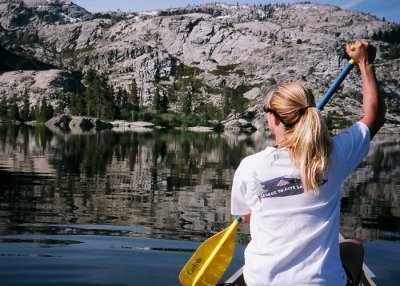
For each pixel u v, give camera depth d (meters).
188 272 3.38
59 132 58.38
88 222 9.56
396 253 7.90
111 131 68.94
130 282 6.03
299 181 2.51
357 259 3.07
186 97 140.25
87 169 19.47
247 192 2.63
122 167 20.78
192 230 9.15
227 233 3.25
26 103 115.62
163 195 13.55
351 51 2.96
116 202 12.12
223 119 134.12
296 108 2.58
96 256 7.10
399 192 15.20
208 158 27.09
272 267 2.47
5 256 6.96
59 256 7.04
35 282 5.95
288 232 2.49
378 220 10.76
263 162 2.58
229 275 6.43
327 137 2.51
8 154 25.03
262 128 114.81
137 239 8.25
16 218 9.69
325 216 2.51
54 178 16.28
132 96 133.12
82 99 117.44
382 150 39.81
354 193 14.91
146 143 40.22
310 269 2.43
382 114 2.80
